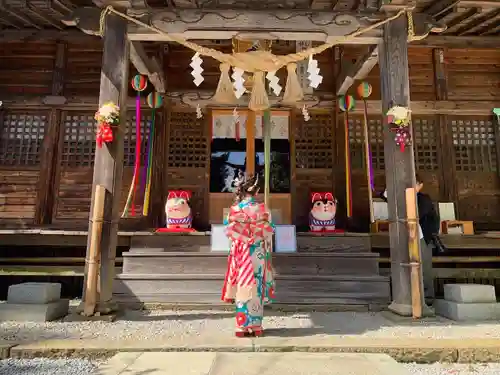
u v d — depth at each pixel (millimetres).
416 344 3047
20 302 4145
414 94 7664
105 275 4273
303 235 5523
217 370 2508
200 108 7555
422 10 6258
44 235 6145
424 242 5273
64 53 7605
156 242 5492
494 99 7656
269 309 4797
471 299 4262
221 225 5398
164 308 4824
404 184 4504
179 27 4836
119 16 4773
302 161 7441
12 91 7527
